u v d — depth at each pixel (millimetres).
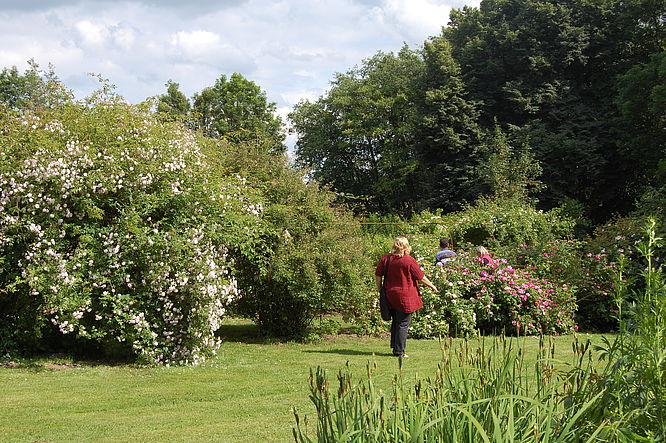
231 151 10102
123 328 7203
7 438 4297
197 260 7512
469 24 35062
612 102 29078
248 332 10445
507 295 10016
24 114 7547
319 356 7922
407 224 18297
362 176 48031
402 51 46781
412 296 7777
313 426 4488
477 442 2291
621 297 2893
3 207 6910
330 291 9148
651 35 30188
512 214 17812
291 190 9633
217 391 5809
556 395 2732
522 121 31781
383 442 2316
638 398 2555
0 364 7141
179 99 41531
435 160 33281
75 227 7043
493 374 2873
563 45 30750
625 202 31328
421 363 7078
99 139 7551
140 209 7355
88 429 4516
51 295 6742
